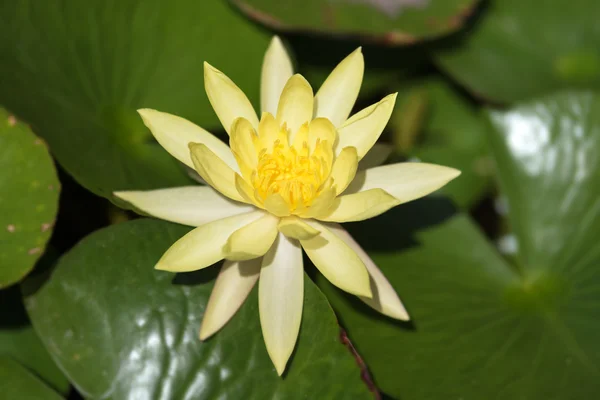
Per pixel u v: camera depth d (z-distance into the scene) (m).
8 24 0.63
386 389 0.61
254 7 0.67
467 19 0.70
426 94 0.76
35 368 0.62
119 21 0.65
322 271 0.58
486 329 0.63
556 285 0.66
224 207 0.60
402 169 0.60
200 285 0.60
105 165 0.62
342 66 0.61
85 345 0.60
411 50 0.73
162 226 0.61
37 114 0.62
